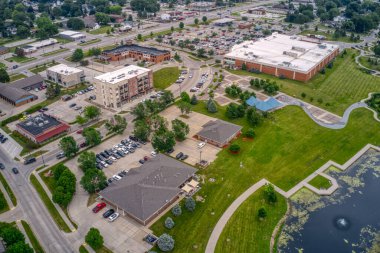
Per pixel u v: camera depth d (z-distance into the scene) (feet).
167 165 490.49
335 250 393.70
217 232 404.98
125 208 423.64
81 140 599.98
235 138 593.42
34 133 596.29
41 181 495.41
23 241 368.68
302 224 427.33
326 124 641.81
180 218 424.87
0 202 442.50
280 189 479.82
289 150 562.25
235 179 494.59
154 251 373.40
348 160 547.08
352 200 468.75
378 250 393.50
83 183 457.27
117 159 542.57
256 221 423.23
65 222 418.51
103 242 386.11
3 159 552.41
